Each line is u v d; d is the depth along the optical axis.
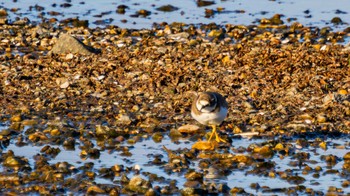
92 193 11.94
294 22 24.70
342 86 17.34
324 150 13.77
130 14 26.58
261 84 17.61
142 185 12.05
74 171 12.87
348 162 13.05
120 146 14.14
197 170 12.90
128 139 14.56
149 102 16.78
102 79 18.31
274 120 15.38
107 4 28.28
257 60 19.38
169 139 14.57
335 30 23.62
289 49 20.55
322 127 14.95
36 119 15.70
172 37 22.62
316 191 11.93
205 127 15.09
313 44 21.55
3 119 15.72
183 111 16.11
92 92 17.45
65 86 17.75
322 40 21.97
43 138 14.52
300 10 26.83
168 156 13.62
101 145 14.23
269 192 11.95
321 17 25.69
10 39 22.47
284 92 17.06
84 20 25.12
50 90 17.59
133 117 15.76
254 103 16.44
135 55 20.27
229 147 13.99
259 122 15.31
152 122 15.47
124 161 13.41
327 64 18.89
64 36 20.91
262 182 12.37
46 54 20.89
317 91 17.09
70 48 20.69
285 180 12.45
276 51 20.14
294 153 13.64
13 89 17.59
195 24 24.86
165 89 17.47
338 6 27.22
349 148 13.88
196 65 19.19
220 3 28.22
